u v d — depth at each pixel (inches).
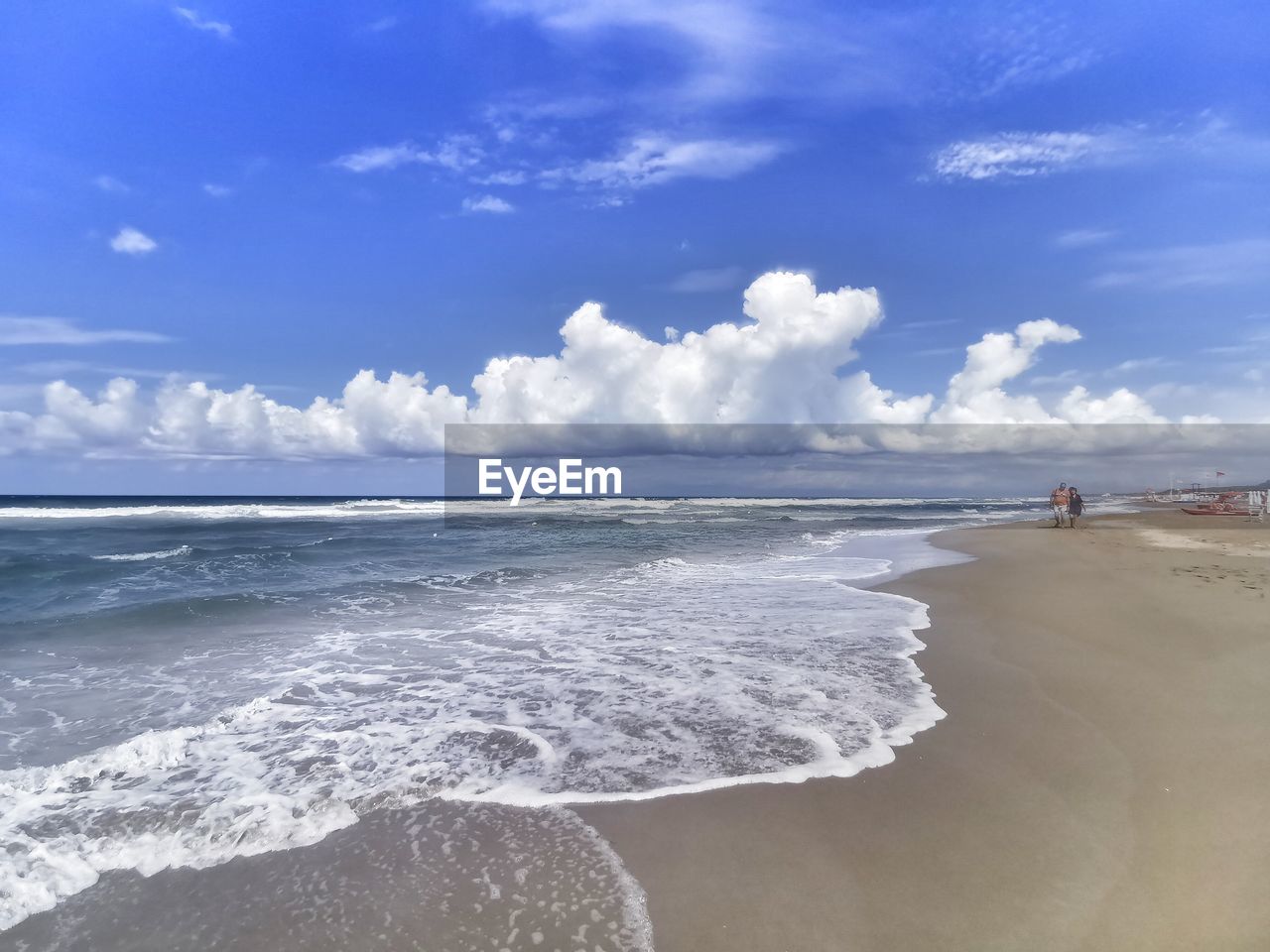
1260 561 554.6
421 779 179.0
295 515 1704.0
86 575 548.4
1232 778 166.9
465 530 1163.3
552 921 120.7
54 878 136.6
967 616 367.9
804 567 614.9
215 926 121.6
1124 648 289.0
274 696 249.3
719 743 199.2
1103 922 115.8
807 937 114.7
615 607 419.8
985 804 158.1
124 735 216.4
